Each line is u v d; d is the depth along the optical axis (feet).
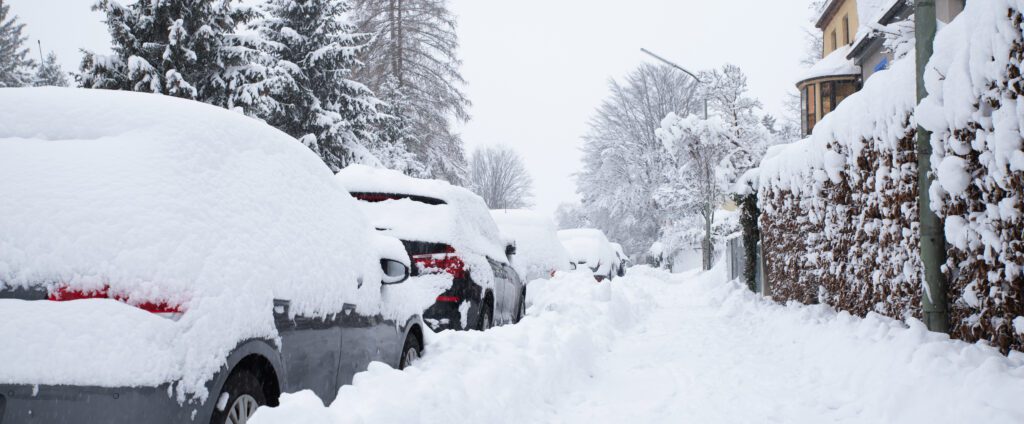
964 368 16.38
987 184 16.49
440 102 134.00
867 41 80.02
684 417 18.81
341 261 15.38
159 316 10.01
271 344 12.18
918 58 19.81
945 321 19.92
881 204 23.26
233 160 13.03
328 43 97.04
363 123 98.94
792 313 31.96
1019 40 14.76
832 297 30.58
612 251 92.53
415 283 25.59
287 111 87.66
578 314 32.96
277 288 12.42
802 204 33.53
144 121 11.94
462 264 26.08
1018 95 14.87
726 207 146.92
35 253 9.89
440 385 15.42
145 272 10.09
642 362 26.91
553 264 53.93
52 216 10.17
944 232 19.83
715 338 33.32
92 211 10.32
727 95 70.23
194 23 74.38
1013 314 16.26
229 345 10.90
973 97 16.74
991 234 16.48
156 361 9.71
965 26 17.26
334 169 92.12
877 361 20.01
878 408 17.83
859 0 77.87
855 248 26.55
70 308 9.62
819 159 30.40
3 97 11.81
